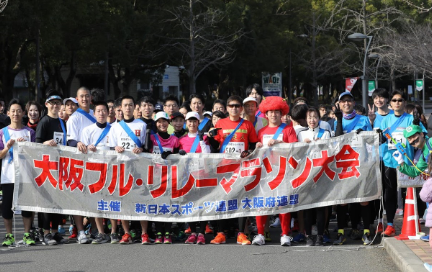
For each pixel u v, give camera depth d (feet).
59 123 30.01
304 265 24.45
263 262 24.98
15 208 28.55
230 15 133.80
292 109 31.01
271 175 28.43
